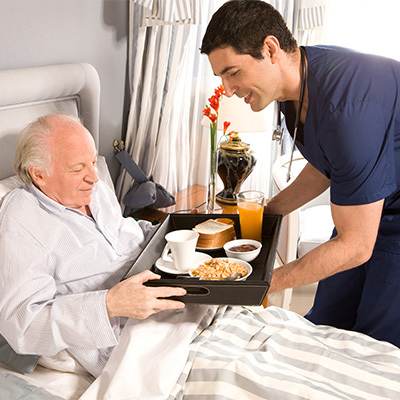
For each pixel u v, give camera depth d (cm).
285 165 275
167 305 135
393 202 162
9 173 181
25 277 142
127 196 248
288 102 159
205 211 250
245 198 173
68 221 162
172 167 276
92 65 232
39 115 191
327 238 255
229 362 141
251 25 134
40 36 203
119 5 238
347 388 137
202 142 299
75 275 159
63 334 138
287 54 142
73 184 160
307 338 154
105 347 141
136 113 255
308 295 286
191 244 152
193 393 138
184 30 240
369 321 178
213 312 164
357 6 328
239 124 246
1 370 146
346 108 138
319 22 290
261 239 177
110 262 168
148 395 134
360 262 145
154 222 238
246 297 137
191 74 270
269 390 133
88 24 224
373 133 137
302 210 300
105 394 133
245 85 142
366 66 142
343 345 155
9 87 177
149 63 245
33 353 140
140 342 144
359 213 141
